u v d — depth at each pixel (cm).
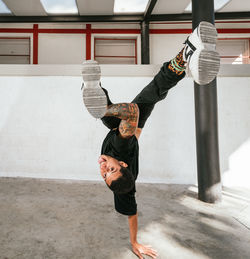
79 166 452
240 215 287
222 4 681
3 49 804
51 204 308
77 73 456
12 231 226
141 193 375
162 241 212
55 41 793
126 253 189
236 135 443
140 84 454
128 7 709
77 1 665
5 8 709
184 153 447
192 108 451
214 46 110
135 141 129
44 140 454
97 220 258
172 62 122
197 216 280
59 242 206
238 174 442
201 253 193
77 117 455
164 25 798
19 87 458
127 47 822
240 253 195
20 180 428
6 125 456
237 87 446
